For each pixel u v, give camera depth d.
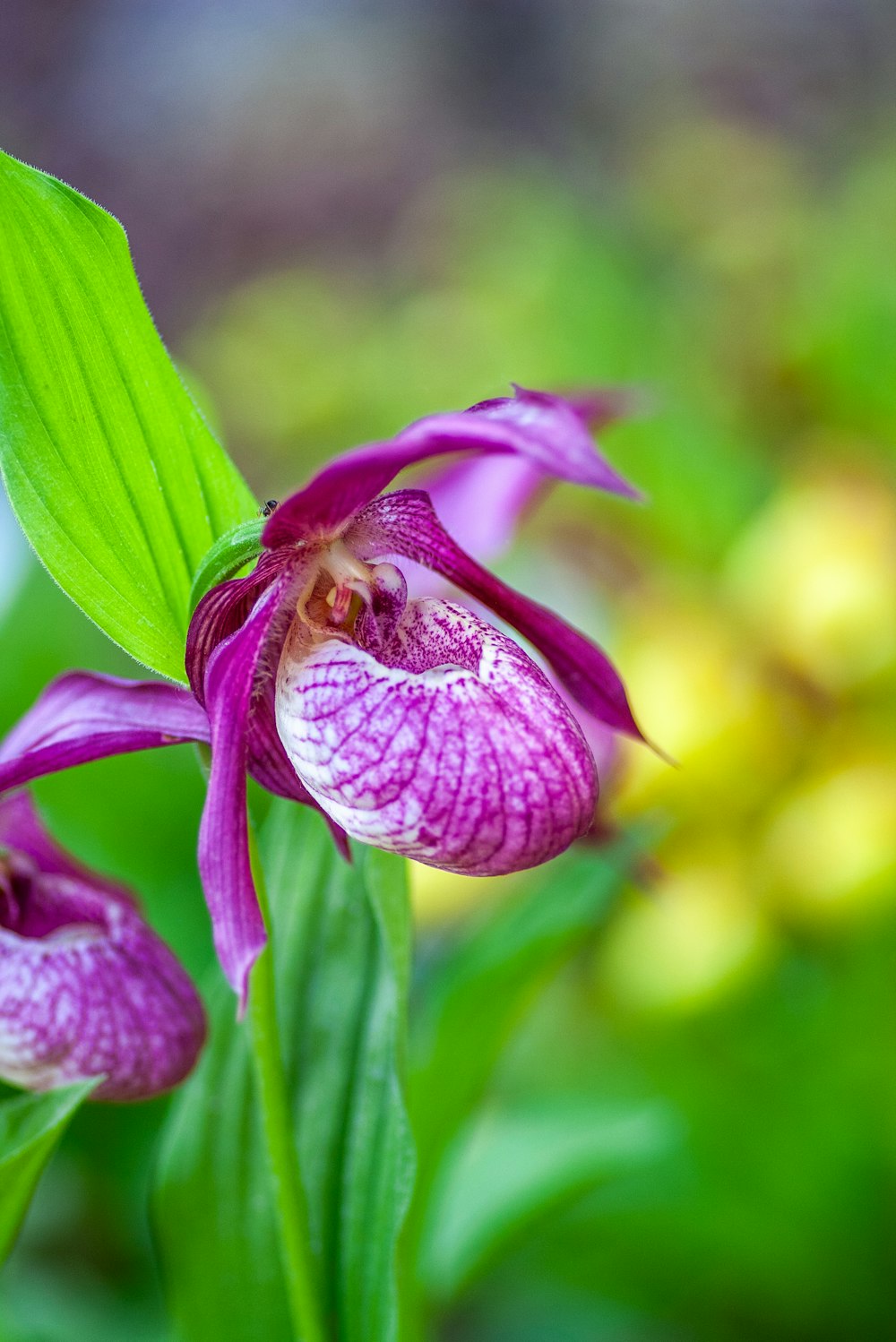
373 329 1.13
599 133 1.90
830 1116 0.60
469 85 2.03
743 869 0.64
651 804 0.64
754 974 0.63
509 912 0.54
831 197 1.19
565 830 0.45
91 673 0.48
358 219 1.91
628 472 0.76
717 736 0.64
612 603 0.77
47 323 0.47
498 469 0.57
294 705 0.47
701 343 0.87
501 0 2.08
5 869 0.51
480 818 0.45
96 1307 0.62
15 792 0.51
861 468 0.70
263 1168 0.52
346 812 0.46
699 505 0.75
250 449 1.28
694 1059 0.63
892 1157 0.59
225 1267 0.52
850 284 0.79
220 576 0.47
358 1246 0.51
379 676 0.46
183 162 1.99
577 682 0.49
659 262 1.07
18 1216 0.48
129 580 0.48
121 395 0.47
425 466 0.69
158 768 0.71
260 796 0.64
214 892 0.46
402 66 2.06
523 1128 0.60
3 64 2.11
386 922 0.49
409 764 0.45
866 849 0.63
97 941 0.49
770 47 1.89
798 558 0.66
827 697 0.64
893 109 1.75
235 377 1.10
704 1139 0.60
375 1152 0.51
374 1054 0.51
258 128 2.01
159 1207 0.52
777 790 0.64
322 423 1.04
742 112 1.82
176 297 1.88
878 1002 0.62
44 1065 0.48
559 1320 0.64
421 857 0.46
